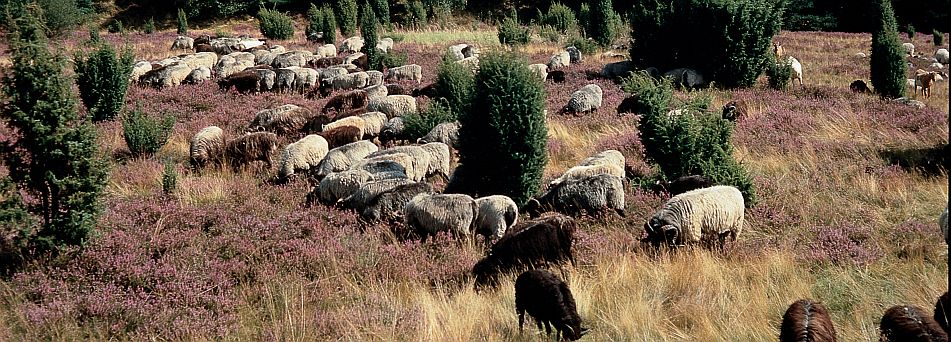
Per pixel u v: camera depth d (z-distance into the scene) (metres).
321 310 9.33
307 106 23.39
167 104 23.62
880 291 9.45
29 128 10.26
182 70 26.86
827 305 9.12
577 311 8.85
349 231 11.91
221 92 25.27
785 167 15.84
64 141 10.49
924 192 13.82
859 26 51.84
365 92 22.48
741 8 25.97
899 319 7.27
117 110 21.58
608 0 40.06
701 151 14.12
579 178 13.09
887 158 16.33
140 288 9.84
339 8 50.94
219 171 16.06
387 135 18.83
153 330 8.79
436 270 10.41
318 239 11.55
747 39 26.23
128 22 58.03
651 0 30.55
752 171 15.34
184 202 13.54
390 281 10.14
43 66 10.24
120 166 16.39
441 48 38.28
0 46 35.31
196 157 16.52
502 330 8.81
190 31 54.91
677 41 27.45
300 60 30.95
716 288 9.48
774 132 18.73
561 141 18.17
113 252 10.80
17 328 8.98
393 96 20.84
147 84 26.33
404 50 37.12
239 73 25.84
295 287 9.90
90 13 56.22
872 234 11.69
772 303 9.07
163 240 11.31
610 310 8.93
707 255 10.54
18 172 10.53
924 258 10.72
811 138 18.19
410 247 11.23
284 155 15.45
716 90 25.53
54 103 10.32
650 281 9.84
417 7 54.53
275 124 19.56
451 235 11.36
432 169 15.16
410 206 11.78
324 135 17.27
